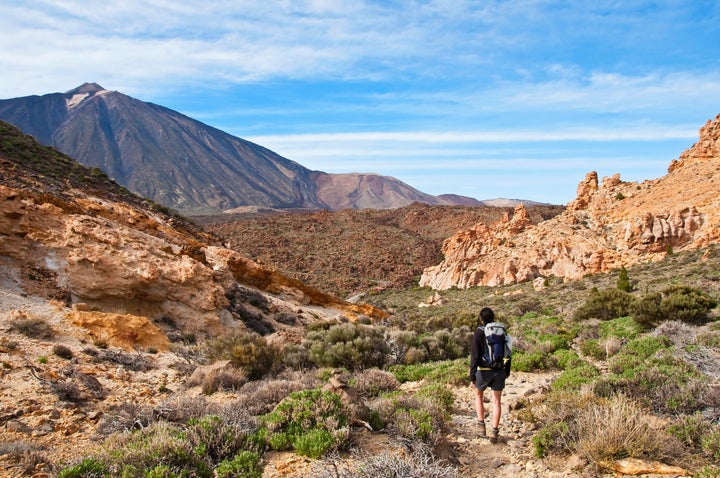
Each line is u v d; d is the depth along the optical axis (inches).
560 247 2677.2
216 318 1015.6
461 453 275.4
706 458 242.7
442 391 387.2
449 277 3216.0
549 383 448.1
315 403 294.4
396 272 4087.1
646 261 2177.7
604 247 2464.3
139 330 738.8
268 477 234.2
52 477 241.1
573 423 271.4
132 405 367.2
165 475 218.1
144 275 941.8
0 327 606.2
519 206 3447.3
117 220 1380.4
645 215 2304.4
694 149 2915.8
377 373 490.3
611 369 456.8
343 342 648.4
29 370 454.9
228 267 1544.0
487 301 2213.3
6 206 919.0
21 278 841.5
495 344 299.6
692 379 348.2
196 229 2123.5
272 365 593.3
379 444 267.6
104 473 226.1
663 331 620.1
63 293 861.8
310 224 5575.8
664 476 224.5
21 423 336.2
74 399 411.5
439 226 5649.6
